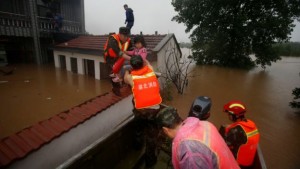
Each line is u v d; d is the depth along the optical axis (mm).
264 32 21328
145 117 2975
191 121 1659
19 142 2918
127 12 12969
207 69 20812
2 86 11156
